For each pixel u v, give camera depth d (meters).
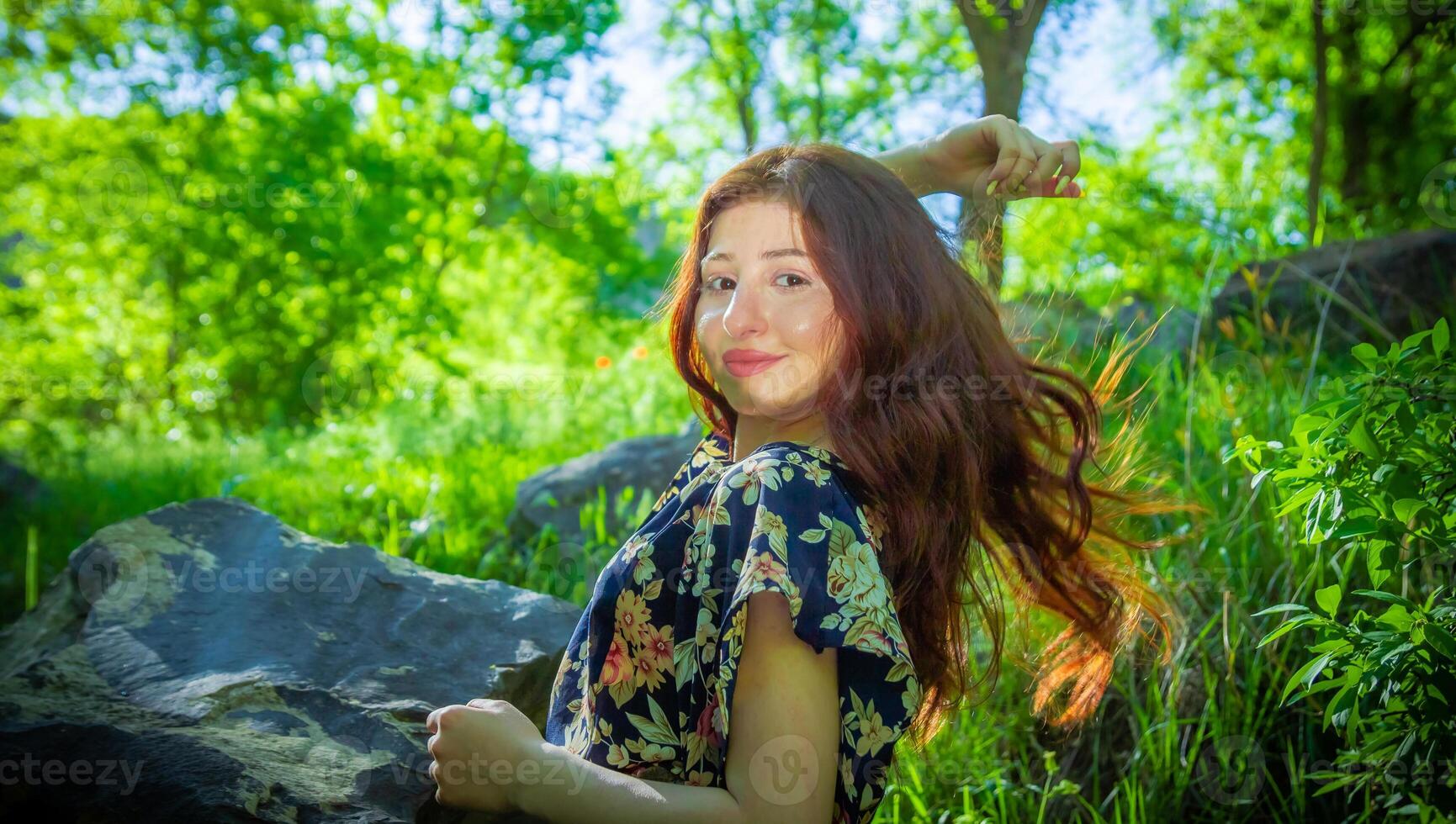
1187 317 4.25
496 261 13.05
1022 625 1.85
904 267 1.37
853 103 11.62
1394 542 1.57
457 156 11.02
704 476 1.42
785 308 1.34
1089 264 5.25
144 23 10.51
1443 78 11.42
